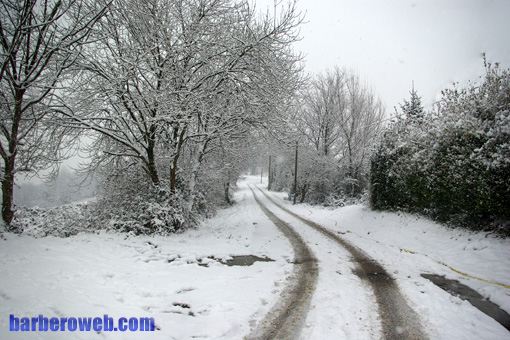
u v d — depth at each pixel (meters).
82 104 9.24
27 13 6.55
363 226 13.71
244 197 37.66
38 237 8.14
